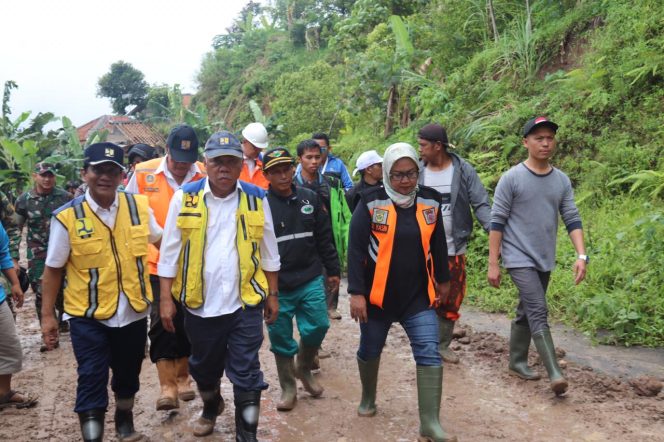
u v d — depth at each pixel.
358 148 15.16
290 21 41.06
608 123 9.00
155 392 5.30
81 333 3.80
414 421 4.48
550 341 4.64
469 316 7.02
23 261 12.45
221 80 43.22
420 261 4.08
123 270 3.87
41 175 6.93
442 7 13.88
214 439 4.32
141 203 4.02
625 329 5.76
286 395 4.77
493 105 11.13
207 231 3.86
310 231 4.77
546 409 4.50
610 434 4.05
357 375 5.54
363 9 16.23
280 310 4.68
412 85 13.12
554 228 4.88
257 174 6.12
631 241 7.06
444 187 5.48
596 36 10.15
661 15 9.06
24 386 5.58
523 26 11.85
